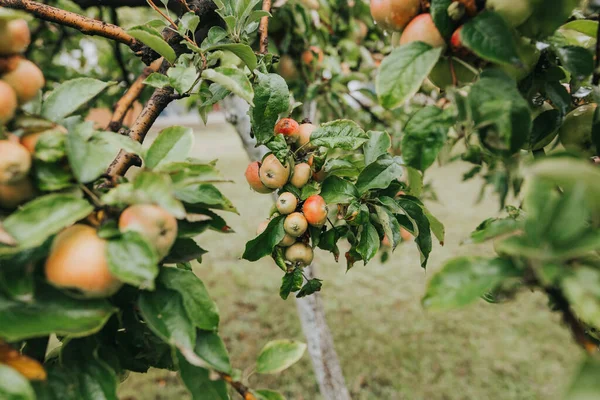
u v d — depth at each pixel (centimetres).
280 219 134
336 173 144
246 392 91
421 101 270
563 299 74
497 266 77
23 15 80
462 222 823
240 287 609
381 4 103
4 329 70
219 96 139
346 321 527
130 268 77
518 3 88
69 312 78
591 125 110
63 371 85
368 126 316
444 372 442
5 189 82
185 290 91
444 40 95
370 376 438
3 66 83
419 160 92
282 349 106
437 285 77
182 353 86
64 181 84
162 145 101
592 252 74
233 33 141
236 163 1448
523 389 418
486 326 516
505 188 101
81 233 81
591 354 67
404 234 274
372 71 323
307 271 288
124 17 404
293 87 281
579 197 69
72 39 346
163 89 125
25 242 73
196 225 96
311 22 281
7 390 67
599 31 96
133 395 407
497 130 87
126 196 81
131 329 95
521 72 102
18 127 84
